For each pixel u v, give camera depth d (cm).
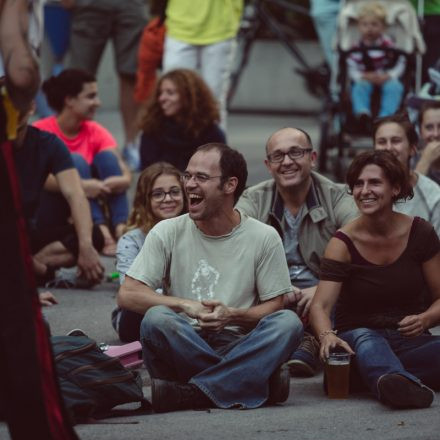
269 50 3797
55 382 851
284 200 1389
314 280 1388
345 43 2305
